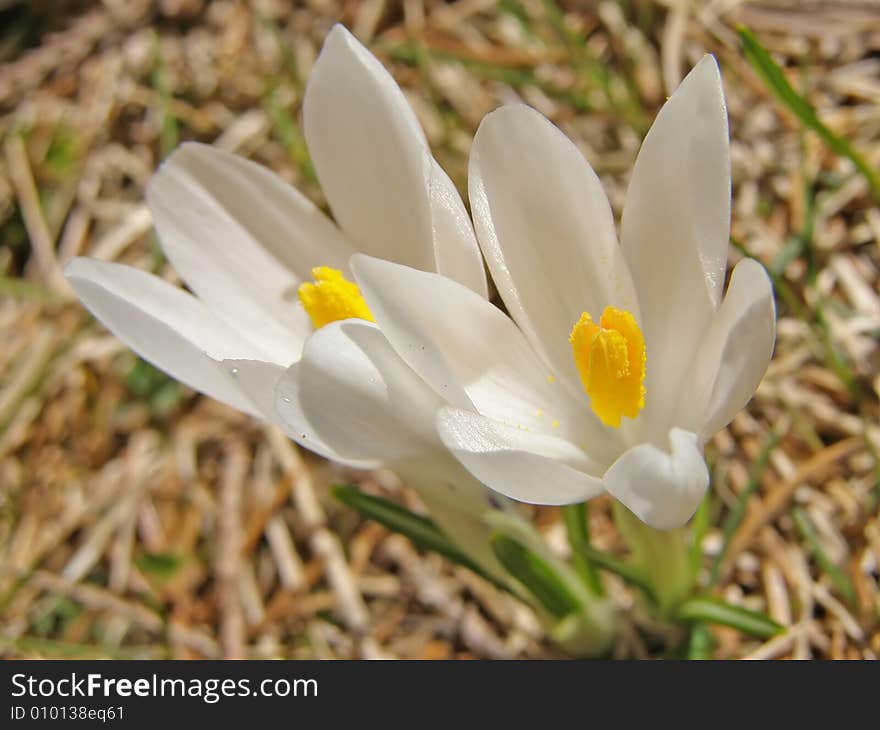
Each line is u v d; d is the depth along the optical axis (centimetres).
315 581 35
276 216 30
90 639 35
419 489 30
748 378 27
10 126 40
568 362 29
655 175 28
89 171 40
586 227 29
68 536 36
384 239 30
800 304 36
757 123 38
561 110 39
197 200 30
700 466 27
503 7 41
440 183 28
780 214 37
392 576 35
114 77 41
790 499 34
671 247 29
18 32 43
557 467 27
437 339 28
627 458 27
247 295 30
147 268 38
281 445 36
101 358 38
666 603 31
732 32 39
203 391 29
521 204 29
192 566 36
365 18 41
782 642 33
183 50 42
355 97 29
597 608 32
